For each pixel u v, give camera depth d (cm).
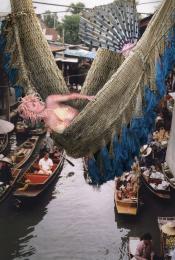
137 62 212
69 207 1538
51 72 214
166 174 1531
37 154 2016
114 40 224
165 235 1071
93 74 220
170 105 1766
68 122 208
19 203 1466
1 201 1423
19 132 2312
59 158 1811
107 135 209
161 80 214
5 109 2408
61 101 210
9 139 2369
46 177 1575
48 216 1466
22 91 216
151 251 1021
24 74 215
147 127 215
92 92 218
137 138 212
